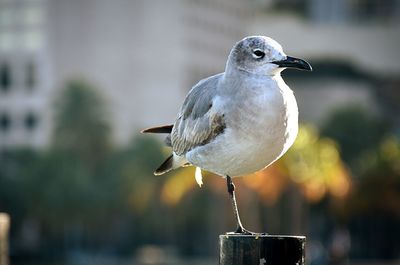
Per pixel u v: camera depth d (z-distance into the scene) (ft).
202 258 335.47
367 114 386.73
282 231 220.84
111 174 310.45
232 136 29.81
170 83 489.67
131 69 491.72
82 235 335.67
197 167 32.71
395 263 260.62
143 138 314.35
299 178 172.35
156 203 313.12
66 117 323.98
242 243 27.02
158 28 492.54
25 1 490.49
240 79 29.68
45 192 295.07
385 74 511.40
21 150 336.29
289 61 29.30
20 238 319.47
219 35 515.91
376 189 238.27
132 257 338.13
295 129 29.81
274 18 526.16
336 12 523.29
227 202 202.49
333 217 272.92
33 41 486.38
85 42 493.36
